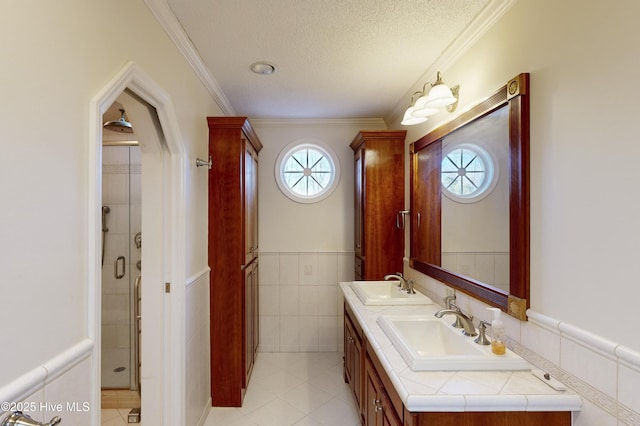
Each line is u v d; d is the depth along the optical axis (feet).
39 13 2.71
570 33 3.57
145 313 5.78
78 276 3.20
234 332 7.98
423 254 7.82
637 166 2.86
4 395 2.38
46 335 2.81
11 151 2.47
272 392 8.66
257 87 8.28
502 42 4.86
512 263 4.44
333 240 11.32
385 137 9.43
